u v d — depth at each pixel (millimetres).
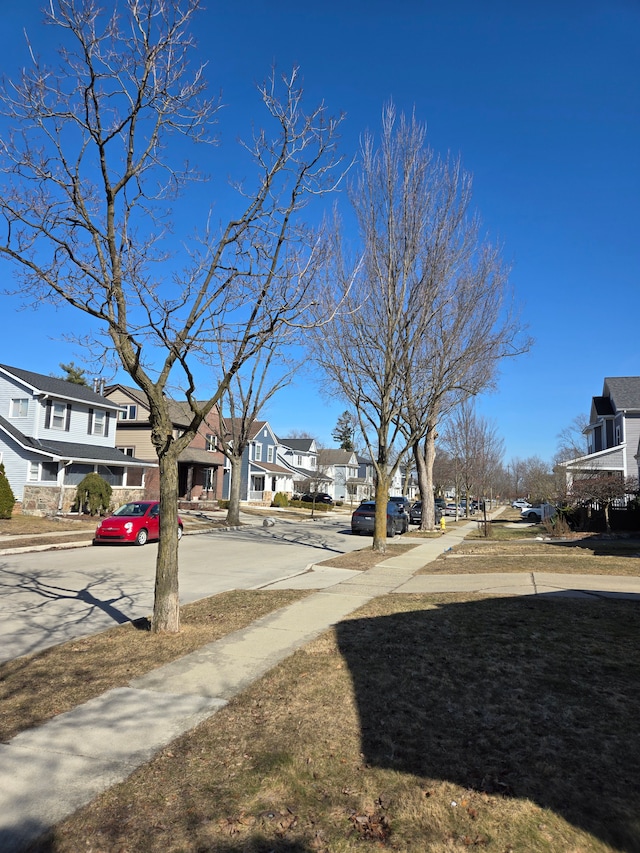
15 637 7547
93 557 16422
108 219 7020
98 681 5527
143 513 20531
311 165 7785
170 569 7316
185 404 44031
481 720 4555
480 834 3131
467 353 17891
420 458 28781
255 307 7473
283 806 3436
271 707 4871
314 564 15000
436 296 17234
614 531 24312
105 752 4102
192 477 43781
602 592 10102
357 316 16438
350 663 5984
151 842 3111
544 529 26750
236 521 29109
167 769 3861
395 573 13359
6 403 30188
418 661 6035
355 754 4035
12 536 20375
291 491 59500
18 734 4383
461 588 10914
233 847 3066
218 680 5531
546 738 4223
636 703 4844
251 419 29281
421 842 3086
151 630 7285
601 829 3143
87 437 32812
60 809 3404
